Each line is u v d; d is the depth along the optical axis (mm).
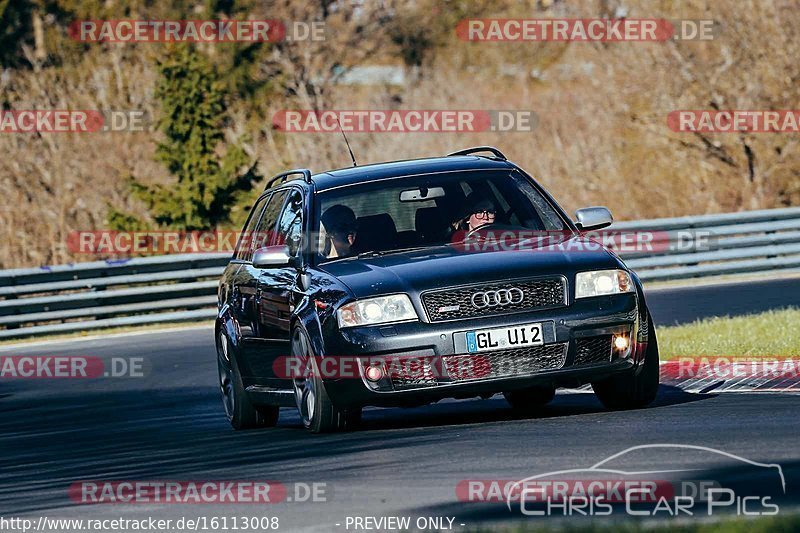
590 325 28922
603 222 33188
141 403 46562
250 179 104188
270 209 37344
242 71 137250
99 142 128625
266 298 33656
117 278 81688
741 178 122688
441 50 138875
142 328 80312
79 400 49219
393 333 28688
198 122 102312
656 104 125625
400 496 21641
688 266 83875
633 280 30000
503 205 32906
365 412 39000
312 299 30516
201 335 70625
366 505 21125
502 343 28500
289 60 139125
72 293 83062
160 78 103375
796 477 20172
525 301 28938
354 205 33188
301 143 129875
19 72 135125
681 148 124375
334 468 25344
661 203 122562
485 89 133500
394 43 140000
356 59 140500
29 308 79250
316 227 32812
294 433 32594
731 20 123750
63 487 27234
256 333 34406
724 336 44781
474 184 33500
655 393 30500
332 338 29344
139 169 127750
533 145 127000
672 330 49281
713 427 26250
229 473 26422
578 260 29812
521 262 29547
